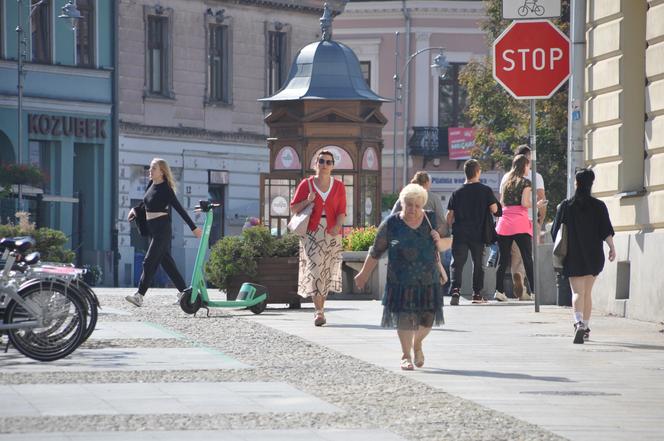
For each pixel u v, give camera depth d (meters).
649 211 44.28
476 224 49.94
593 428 22.42
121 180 108.25
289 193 60.50
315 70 61.34
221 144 116.62
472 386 27.12
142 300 46.44
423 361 30.08
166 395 24.89
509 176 50.78
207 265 46.81
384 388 26.47
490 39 100.69
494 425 22.31
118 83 107.94
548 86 45.81
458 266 49.88
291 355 31.72
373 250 30.12
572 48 49.38
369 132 60.75
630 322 42.91
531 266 50.59
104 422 21.81
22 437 20.34
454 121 149.38
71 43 105.12
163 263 46.78
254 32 119.50
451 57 148.75
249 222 60.03
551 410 24.25
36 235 49.31
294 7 122.38
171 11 112.50
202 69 115.31
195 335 36.06
